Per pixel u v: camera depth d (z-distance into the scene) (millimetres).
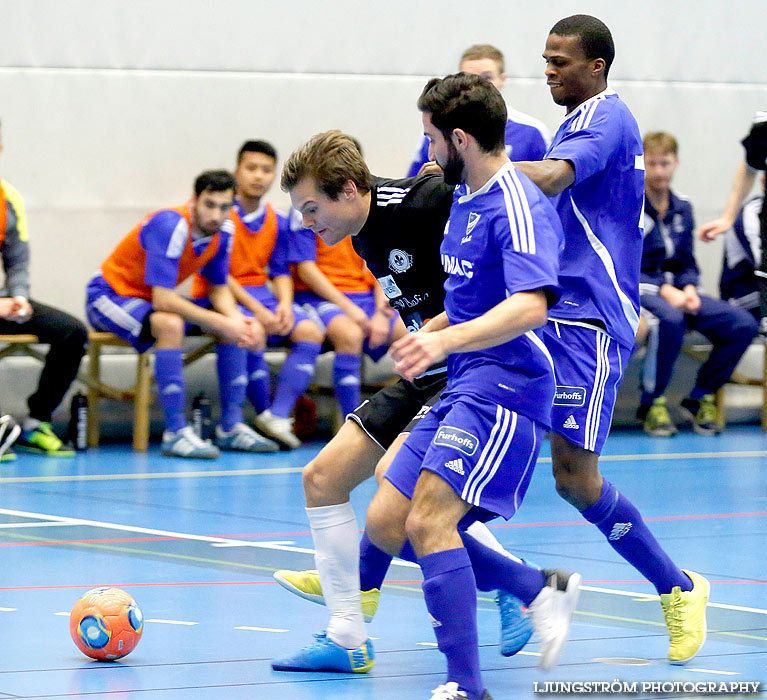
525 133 11820
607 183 8336
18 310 17109
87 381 18719
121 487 15141
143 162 20078
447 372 7324
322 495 7555
